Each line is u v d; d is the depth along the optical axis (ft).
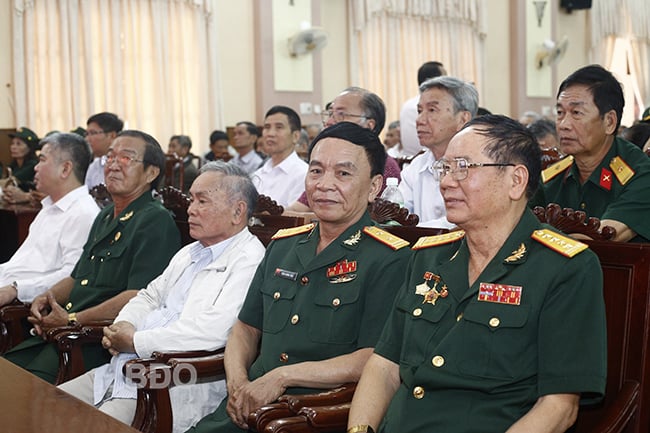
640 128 11.01
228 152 27.37
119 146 9.46
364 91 10.46
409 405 5.26
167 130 29.63
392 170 10.56
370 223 6.86
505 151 5.20
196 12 29.81
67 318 8.77
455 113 9.68
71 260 10.50
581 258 5.01
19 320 9.81
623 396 5.23
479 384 5.02
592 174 7.96
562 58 41.42
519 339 5.01
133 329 7.70
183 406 7.25
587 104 7.77
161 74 29.35
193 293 7.85
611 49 43.24
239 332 7.20
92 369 8.44
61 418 4.47
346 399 5.92
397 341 5.69
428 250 5.83
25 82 26.76
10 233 15.44
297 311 6.57
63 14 27.25
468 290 5.31
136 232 9.19
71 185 10.92
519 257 5.17
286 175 14.06
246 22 31.24
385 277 6.29
